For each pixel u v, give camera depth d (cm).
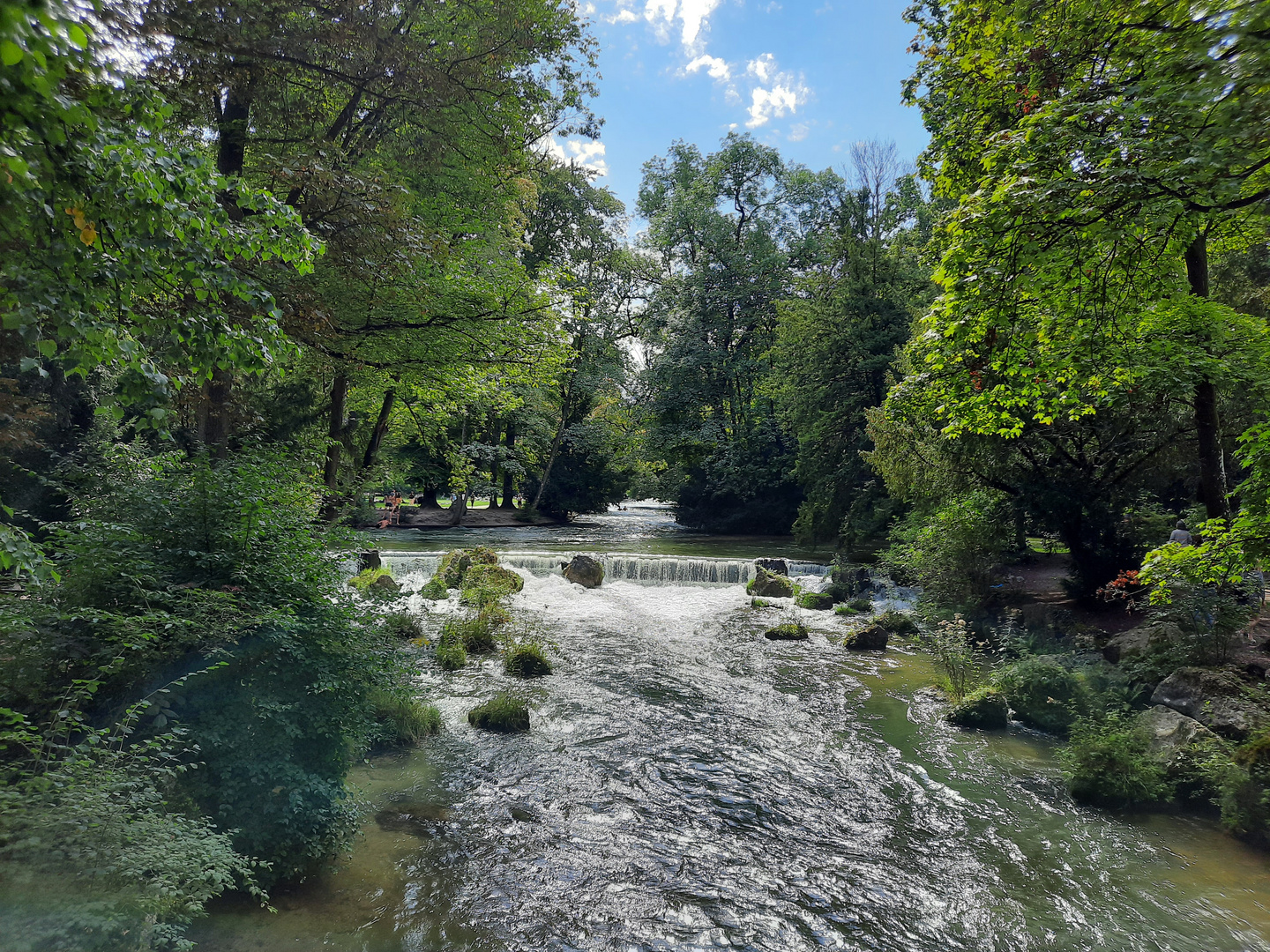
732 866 668
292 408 1666
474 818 736
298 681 561
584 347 4131
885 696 1202
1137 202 600
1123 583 1174
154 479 626
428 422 2206
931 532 1778
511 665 1294
